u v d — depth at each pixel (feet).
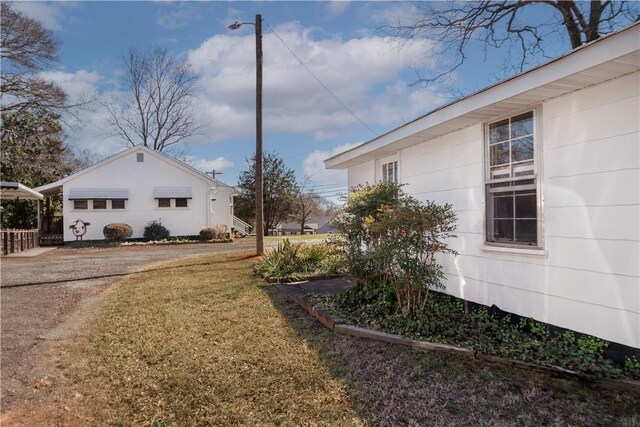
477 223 16.94
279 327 15.87
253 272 28.89
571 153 12.70
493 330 14.69
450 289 18.63
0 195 53.31
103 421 9.21
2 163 68.08
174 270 31.14
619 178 11.26
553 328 13.26
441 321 15.38
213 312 18.13
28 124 73.20
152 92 102.42
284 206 97.50
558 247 13.11
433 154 20.22
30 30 66.85
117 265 35.29
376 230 16.34
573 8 33.45
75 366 12.21
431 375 11.23
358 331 14.53
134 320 16.99
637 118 10.83
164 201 68.44
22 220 69.15
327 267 26.99
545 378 10.93
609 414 9.17
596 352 11.70
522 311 14.52
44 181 74.18
